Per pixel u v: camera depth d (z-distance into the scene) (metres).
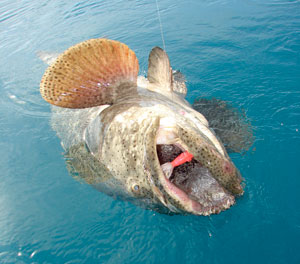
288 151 0.97
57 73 0.77
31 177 1.09
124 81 0.89
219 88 1.36
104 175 0.84
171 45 1.83
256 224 0.78
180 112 0.86
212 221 0.81
